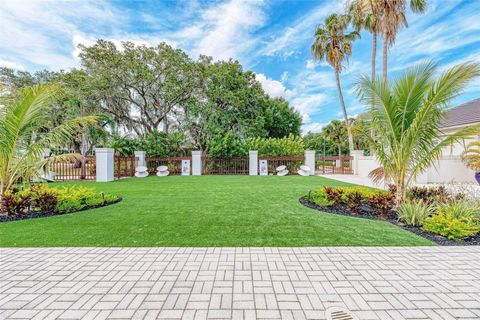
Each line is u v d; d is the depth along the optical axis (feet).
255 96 64.18
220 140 52.31
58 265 9.11
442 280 8.10
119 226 13.73
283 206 18.88
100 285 7.73
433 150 15.88
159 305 6.67
